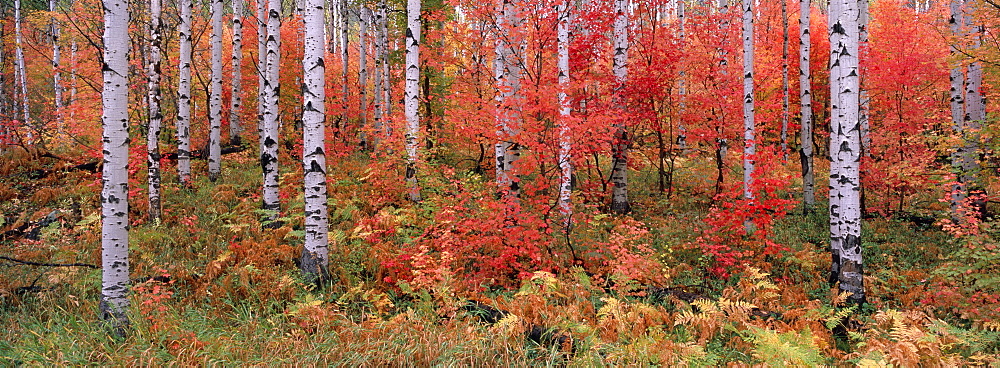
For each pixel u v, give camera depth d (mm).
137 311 5816
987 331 6863
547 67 13148
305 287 7297
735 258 9656
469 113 10688
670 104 14617
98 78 17219
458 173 14672
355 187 13055
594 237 10492
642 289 8211
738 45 15320
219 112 14352
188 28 13414
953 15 11016
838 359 5867
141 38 14828
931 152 11945
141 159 12148
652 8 14516
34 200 11812
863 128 13781
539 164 9734
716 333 6434
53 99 23031
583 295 7375
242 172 14836
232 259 8438
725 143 15594
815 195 15367
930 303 7836
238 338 5645
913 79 15039
